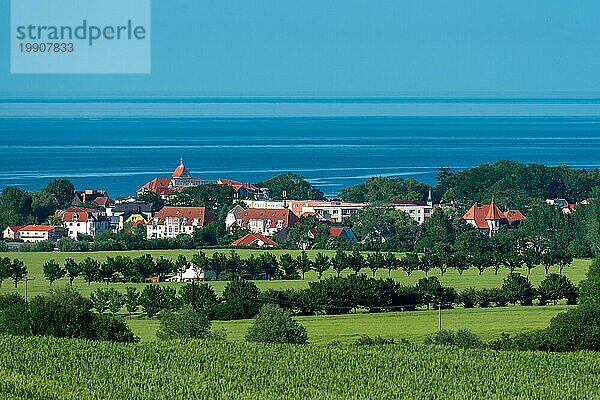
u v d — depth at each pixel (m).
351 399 105.88
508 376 117.62
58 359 119.44
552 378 117.25
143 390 106.81
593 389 112.62
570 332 136.88
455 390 111.06
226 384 110.94
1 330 138.75
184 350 126.31
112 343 129.25
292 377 114.81
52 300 156.38
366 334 157.12
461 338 140.50
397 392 109.50
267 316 142.38
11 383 101.69
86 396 100.06
